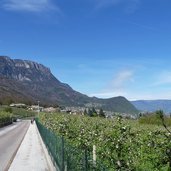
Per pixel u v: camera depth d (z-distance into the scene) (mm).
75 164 11938
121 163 10391
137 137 12273
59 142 17406
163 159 7781
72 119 24406
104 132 13648
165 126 6312
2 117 102250
